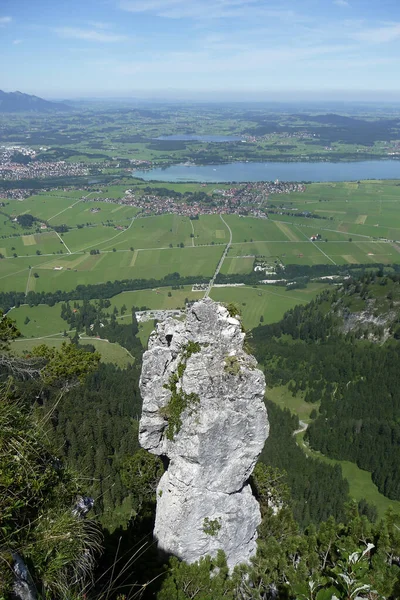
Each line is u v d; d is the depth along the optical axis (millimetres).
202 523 28844
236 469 29438
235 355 30297
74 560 16859
